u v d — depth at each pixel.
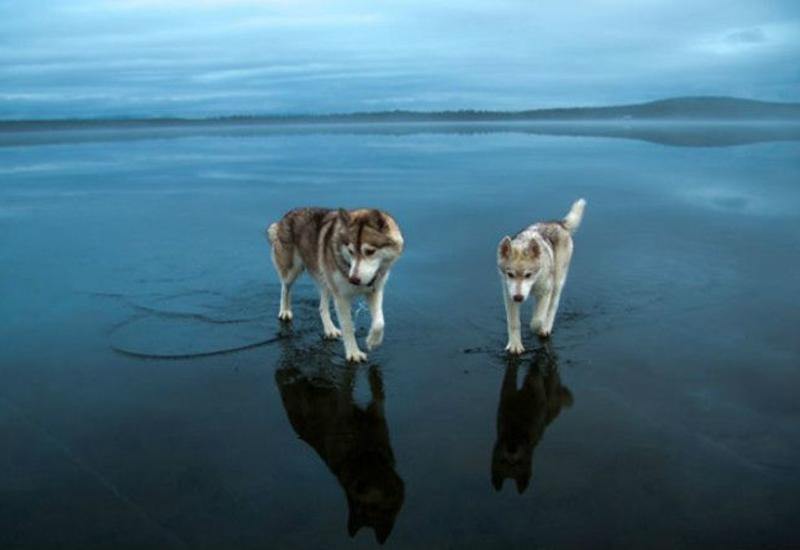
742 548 1.69
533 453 2.12
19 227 5.61
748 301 3.37
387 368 2.73
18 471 2.08
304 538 1.77
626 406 2.39
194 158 11.73
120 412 2.42
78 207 6.60
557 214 5.73
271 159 11.23
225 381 2.65
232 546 1.75
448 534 1.77
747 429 2.22
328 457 2.14
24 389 2.60
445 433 2.26
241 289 3.73
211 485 2.00
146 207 6.55
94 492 1.97
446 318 3.24
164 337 3.08
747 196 6.41
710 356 2.75
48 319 3.33
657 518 1.80
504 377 2.64
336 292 2.74
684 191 6.80
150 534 1.79
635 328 3.06
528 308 3.35
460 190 7.15
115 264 4.32
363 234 2.53
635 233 4.89
